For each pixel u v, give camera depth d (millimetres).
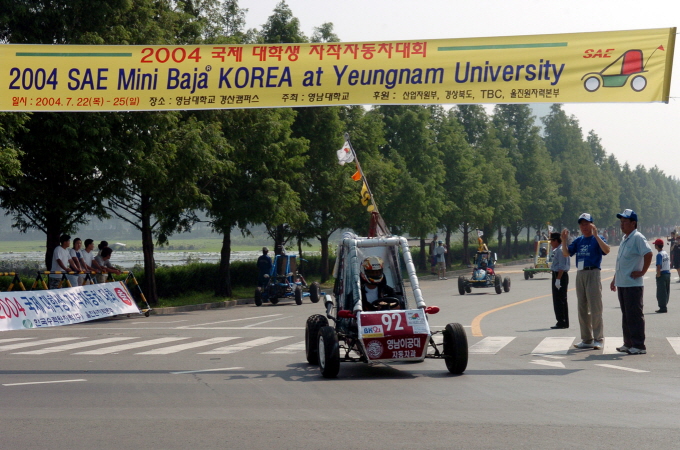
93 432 6516
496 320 18281
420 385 8977
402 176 46312
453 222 56812
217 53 12570
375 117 47000
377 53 12219
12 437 6344
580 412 7172
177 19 25734
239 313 23750
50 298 18969
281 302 30016
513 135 82750
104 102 12695
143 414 7309
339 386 9000
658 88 11586
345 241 10945
